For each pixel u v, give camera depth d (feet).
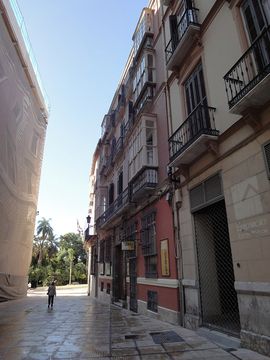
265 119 19.17
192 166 28.40
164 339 22.85
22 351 20.45
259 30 21.38
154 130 39.32
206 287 26.23
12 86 54.39
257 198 19.45
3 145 52.54
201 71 29.07
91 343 22.50
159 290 33.91
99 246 77.61
